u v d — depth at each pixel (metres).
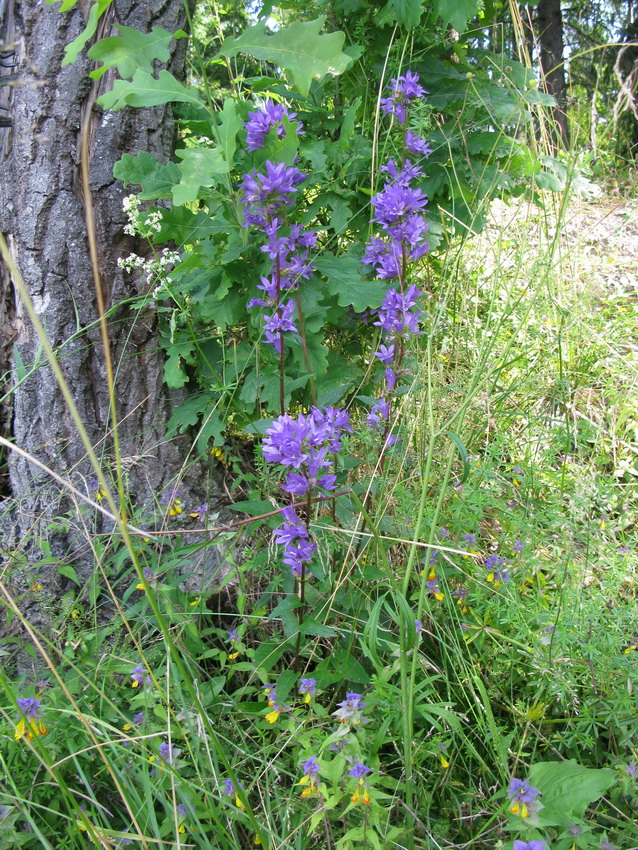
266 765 1.61
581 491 1.99
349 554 1.88
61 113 2.09
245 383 2.22
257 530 2.17
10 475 2.29
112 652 1.86
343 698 1.86
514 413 2.34
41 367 2.21
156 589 1.89
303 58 1.69
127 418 2.35
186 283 2.26
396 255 1.94
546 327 2.62
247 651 1.85
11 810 1.46
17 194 2.12
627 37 6.38
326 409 1.65
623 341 2.80
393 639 1.83
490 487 2.14
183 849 1.45
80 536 2.23
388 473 2.01
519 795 1.28
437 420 2.21
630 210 3.27
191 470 2.43
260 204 1.84
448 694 1.70
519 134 2.64
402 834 1.42
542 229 2.96
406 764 1.41
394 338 1.92
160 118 2.26
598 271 3.19
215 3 2.53
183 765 1.59
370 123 2.51
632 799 1.48
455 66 2.59
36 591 2.06
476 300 2.60
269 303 1.94
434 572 1.87
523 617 1.80
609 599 1.77
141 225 2.08
